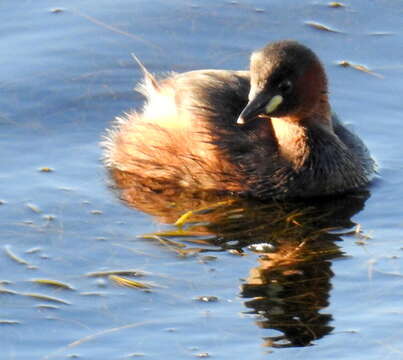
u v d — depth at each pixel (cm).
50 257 1306
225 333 1165
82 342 1151
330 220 1398
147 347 1144
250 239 1350
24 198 1431
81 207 1416
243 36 1758
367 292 1231
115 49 1736
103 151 1543
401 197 1443
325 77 1465
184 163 1486
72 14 1802
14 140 1557
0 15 1794
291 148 1465
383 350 1132
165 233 1359
